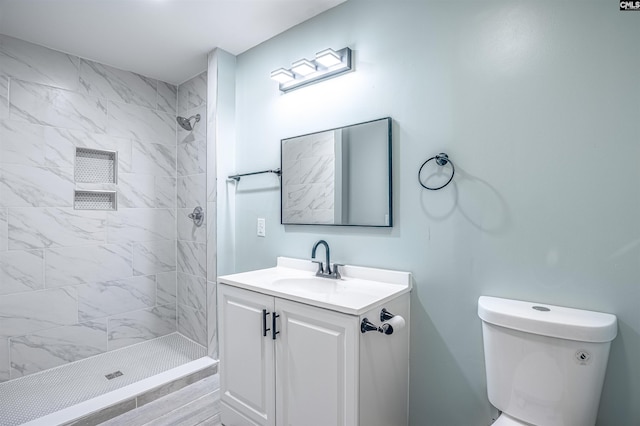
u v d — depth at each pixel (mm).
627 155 1137
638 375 1126
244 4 1854
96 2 1820
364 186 1740
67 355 2398
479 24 1421
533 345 1147
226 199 2418
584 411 1080
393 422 1485
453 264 1486
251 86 2361
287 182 2104
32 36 2172
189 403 1979
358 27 1790
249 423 1641
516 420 1194
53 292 2338
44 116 2295
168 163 2996
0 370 2121
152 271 2887
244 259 2410
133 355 2566
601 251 1182
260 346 1580
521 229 1328
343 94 1850
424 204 1563
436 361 1534
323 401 1324
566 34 1235
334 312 1280
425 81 1559
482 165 1412
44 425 1646
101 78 2582
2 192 2127
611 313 1166
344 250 1854
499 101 1372
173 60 2553
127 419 1821
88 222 2512
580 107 1212
